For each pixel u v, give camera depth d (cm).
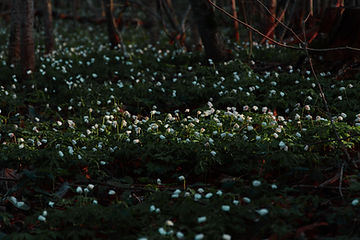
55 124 841
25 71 1170
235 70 1130
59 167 658
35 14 1980
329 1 1145
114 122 758
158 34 1794
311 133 699
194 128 768
